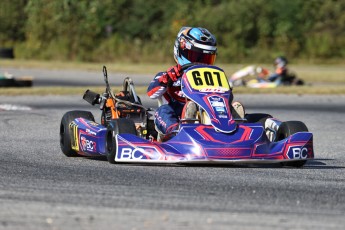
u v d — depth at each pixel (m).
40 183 21.78
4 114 47.56
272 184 22.52
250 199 19.75
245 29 134.62
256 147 26.09
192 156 25.47
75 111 31.41
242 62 129.00
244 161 25.72
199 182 22.42
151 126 29.98
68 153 30.42
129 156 25.81
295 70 113.00
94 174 23.94
